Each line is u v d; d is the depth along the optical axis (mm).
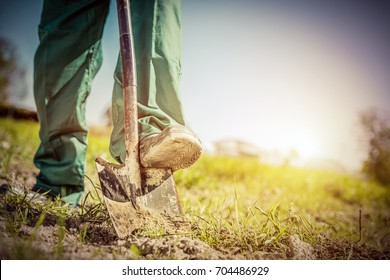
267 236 1778
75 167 2152
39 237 1567
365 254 1896
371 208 5086
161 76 1793
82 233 1687
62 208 1906
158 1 1823
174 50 1830
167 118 1754
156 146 1561
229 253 1642
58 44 2031
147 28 1802
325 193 5984
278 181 5707
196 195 3064
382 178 11070
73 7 2020
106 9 2080
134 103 1647
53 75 2055
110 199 1654
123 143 1793
